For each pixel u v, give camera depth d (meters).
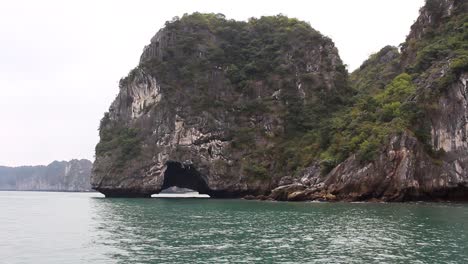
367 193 69.81
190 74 101.88
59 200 101.88
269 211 53.62
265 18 115.62
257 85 103.12
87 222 43.62
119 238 31.98
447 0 96.38
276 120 96.56
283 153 90.31
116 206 66.75
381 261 23.92
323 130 87.12
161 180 94.31
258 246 28.34
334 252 26.38
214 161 93.81
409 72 91.25
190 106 97.75
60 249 27.72
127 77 110.00
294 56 105.50
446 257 24.89
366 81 117.12
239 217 46.59
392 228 36.69
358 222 40.94
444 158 71.00
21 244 29.77
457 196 70.31
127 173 95.38
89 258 24.94
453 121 72.06
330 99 99.19
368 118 82.31
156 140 96.31
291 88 101.06
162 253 26.06
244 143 94.88
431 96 73.94
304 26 110.88
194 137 95.31
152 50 108.75
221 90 102.12
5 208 69.69
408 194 68.81
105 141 104.88
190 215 49.44
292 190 76.88
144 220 44.31
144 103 103.19
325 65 104.38
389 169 68.94
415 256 25.17
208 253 26.03
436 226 37.75
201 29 110.12
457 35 87.75
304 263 23.45
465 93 72.25
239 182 89.94
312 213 50.28
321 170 76.25
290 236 32.59
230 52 108.19
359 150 72.38
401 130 70.44
